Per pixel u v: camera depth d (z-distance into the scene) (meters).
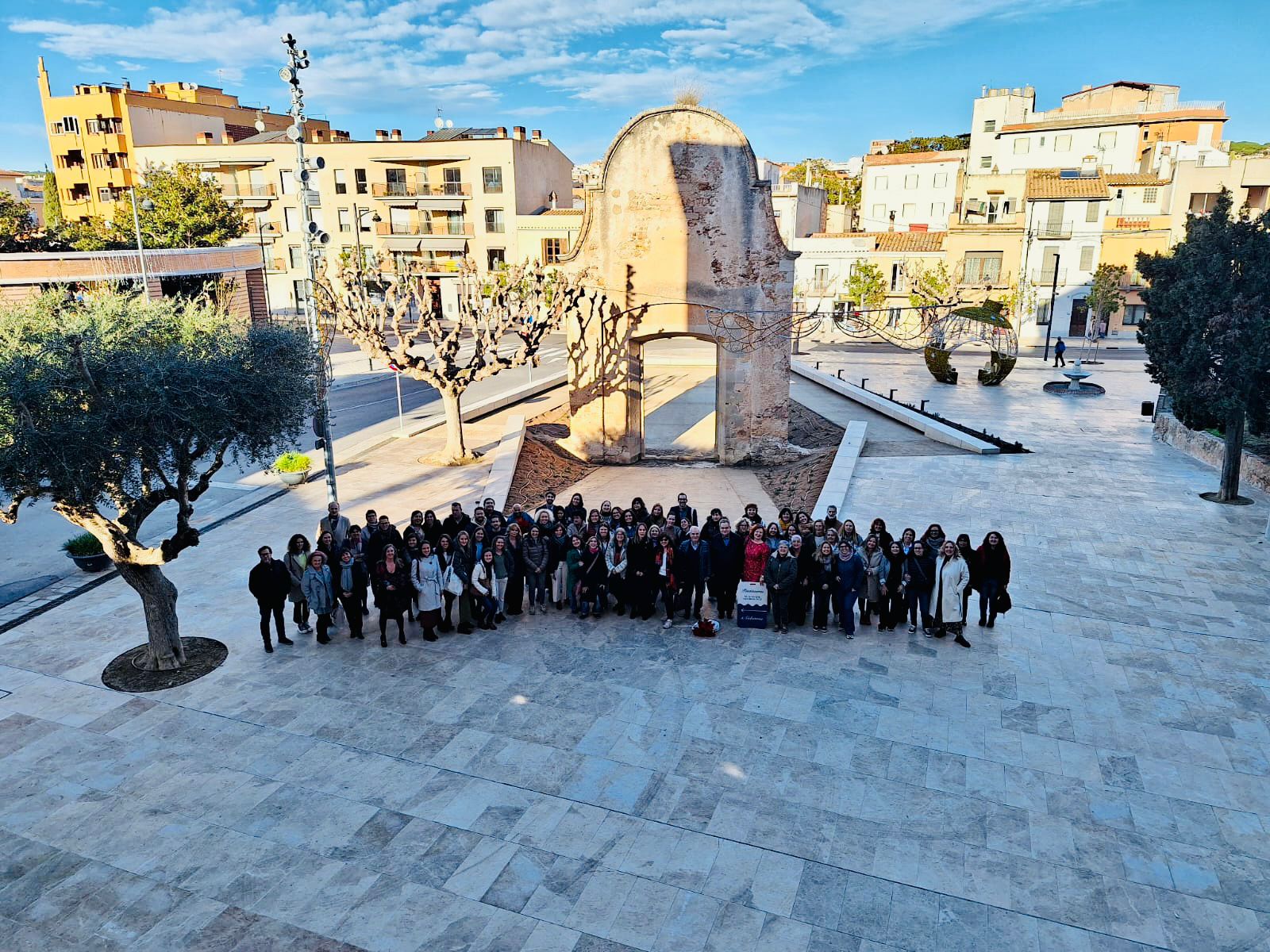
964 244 59.62
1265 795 9.98
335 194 68.62
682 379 42.25
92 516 12.22
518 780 10.38
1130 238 57.22
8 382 10.13
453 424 25.31
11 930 8.18
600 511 16.06
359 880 8.79
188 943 8.02
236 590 16.28
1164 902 8.41
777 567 13.96
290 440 13.73
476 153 66.50
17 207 46.16
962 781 10.27
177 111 72.81
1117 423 31.09
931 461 24.98
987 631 14.18
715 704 11.99
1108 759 10.67
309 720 11.71
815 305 63.69
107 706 12.13
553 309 25.33
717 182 24.25
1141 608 14.96
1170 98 72.19
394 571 13.67
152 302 13.33
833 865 8.94
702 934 8.05
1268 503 20.94
